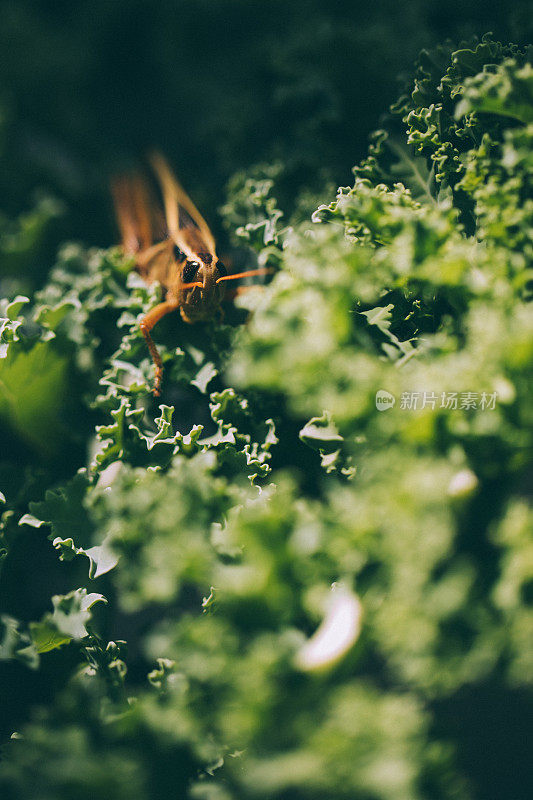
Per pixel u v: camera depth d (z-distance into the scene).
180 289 0.17
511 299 0.14
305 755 0.13
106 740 0.14
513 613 0.13
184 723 0.14
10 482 0.18
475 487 0.14
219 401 0.17
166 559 0.14
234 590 0.14
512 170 0.15
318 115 0.20
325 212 0.16
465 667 0.13
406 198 0.16
